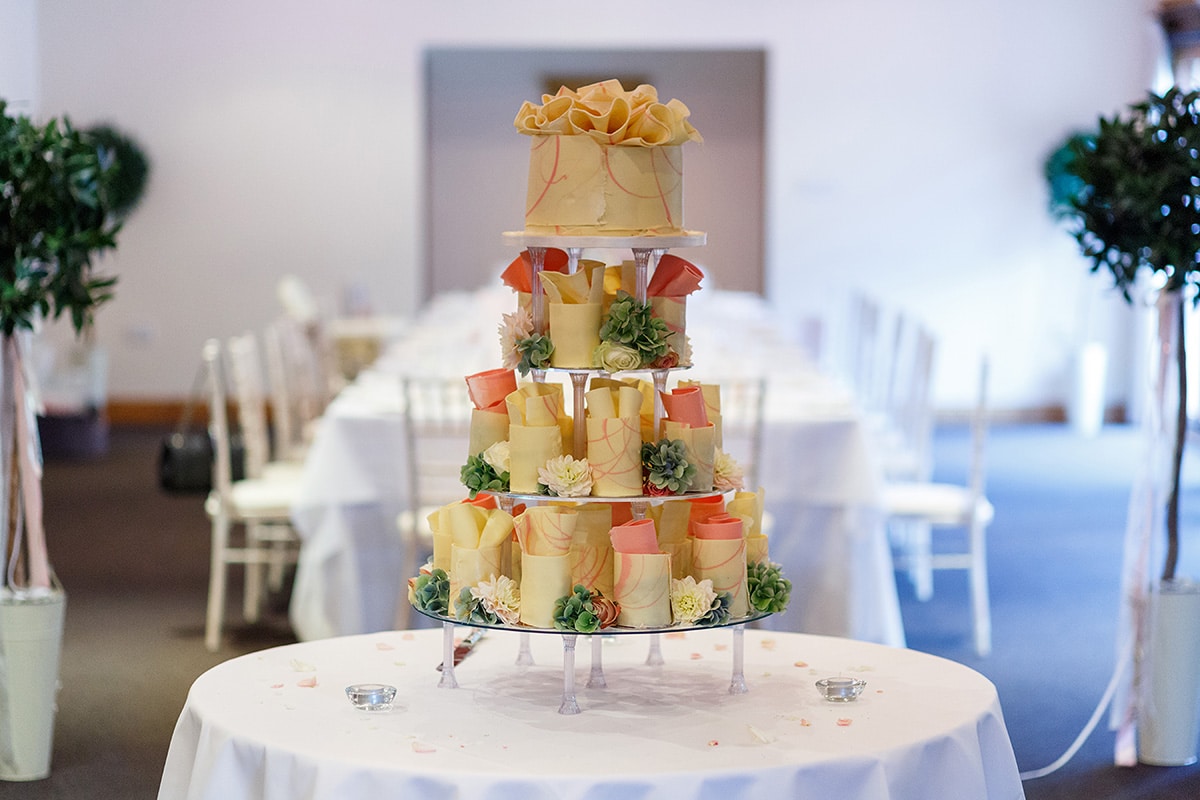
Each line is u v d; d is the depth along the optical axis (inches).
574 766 77.0
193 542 261.1
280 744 80.6
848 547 174.9
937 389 419.8
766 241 422.0
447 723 85.4
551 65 458.3
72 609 210.8
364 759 77.7
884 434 236.2
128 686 171.5
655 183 90.0
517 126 91.0
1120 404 417.7
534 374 93.4
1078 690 170.4
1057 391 418.9
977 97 412.8
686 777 75.3
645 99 90.7
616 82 90.3
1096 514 285.6
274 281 414.9
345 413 176.2
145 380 414.3
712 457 89.4
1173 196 140.3
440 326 298.7
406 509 176.2
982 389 186.9
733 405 184.7
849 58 413.1
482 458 90.4
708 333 256.7
